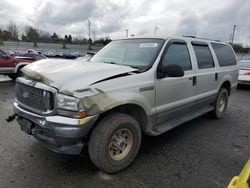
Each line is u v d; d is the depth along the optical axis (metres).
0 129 4.52
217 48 5.30
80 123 2.60
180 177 3.04
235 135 4.58
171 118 4.01
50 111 2.70
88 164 3.31
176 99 3.91
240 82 10.31
